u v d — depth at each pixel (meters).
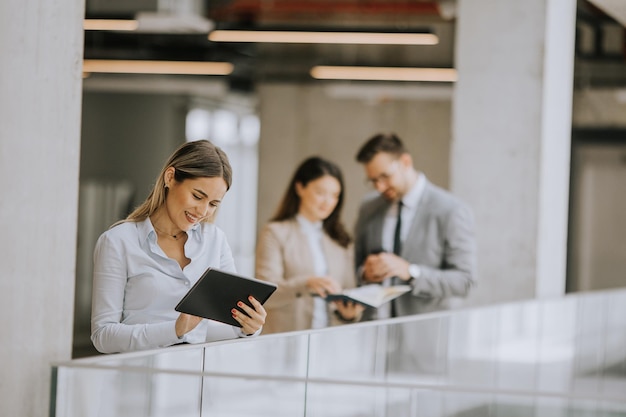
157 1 12.48
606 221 19.95
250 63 17.34
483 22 9.92
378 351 5.20
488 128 9.95
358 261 7.94
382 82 18.34
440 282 7.68
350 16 13.65
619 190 19.75
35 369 4.20
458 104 10.02
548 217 10.08
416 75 17.03
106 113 18.66
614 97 19.28
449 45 15.61
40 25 4.14
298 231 7.32
